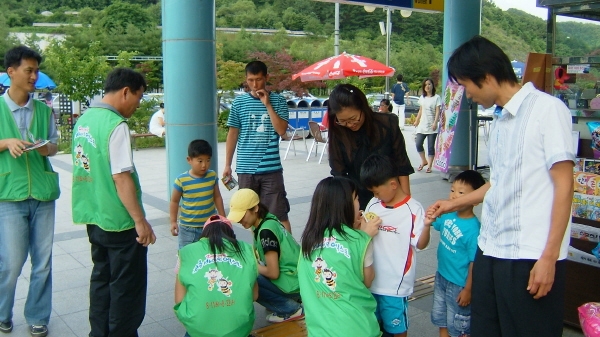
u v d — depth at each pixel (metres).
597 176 3.29
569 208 1.99
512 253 2.12
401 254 2.78
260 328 3.47
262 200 4.73
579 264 3.33
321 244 2.61
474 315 2.34
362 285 2.61
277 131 4.60
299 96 20.89
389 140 3.09
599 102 3.36
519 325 2.16
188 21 5.81
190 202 4.15
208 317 2.90
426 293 4.07
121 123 2.94
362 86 21.56
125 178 2.92
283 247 3.37
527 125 2.04
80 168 3.01
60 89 14.92
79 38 31.58
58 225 6.16
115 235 2.98
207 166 4.13
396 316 2.82
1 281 3.36
